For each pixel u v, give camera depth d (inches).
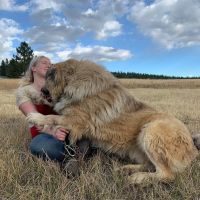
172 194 57.9
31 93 76.8
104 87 70.1
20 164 66.7
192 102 232.2
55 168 64.9
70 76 71.2
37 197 55.1
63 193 56.2
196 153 71.3
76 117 68.6
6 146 80.7
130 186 61.6
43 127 70.8
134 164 71.6
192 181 60.6
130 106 72.8
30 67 79.5
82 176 61.1
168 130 65.9
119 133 70.6
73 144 69.8
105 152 73.9
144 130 67.9
